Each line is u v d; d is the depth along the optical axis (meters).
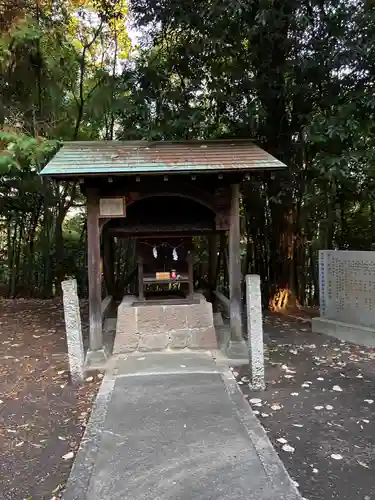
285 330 6.50
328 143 6.30
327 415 3.50
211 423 3.29
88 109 8.91
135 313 5.28
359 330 5.61
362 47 5.55
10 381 4.46
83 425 3.42
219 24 6.21
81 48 9.34
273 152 7.03
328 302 6.32
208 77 7.11
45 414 3.64
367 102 5.62
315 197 7.21
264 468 2.66
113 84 8.22
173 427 3.23
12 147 6.66
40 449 3.06
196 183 5.00
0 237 10.85
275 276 7.97
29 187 9.27
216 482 2.52
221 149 5.13
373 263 5.50
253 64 6.62
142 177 4.79
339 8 5.89
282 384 4.21
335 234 8.57
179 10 6.27
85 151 5.04
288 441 3.07
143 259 5.81
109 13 8.65
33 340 6.23
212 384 4.10
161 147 5.22
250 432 3.14
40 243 10.20
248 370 4.55
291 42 6.18
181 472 2.63
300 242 8.23
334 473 2.67
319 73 6.26
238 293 5.02
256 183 7.24
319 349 5.42
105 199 4.83
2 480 2.68
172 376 4.34
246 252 8.96
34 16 8.05
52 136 8.66
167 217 5.85
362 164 6.57
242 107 6.82
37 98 8.72
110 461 2.78
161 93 6.83
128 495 2.42
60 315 8.12
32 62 8.23
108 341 5.77
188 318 5.32
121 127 9.09
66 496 2.44
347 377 4.39
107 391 3.97
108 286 7.32
